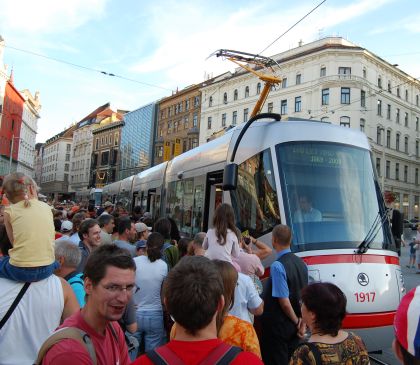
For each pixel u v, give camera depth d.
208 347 1.72
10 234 2.82
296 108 48.81
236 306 3.64
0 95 70.00
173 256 5.91
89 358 1.86
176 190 10.95
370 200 6.12
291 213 5.71
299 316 4.23
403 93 54.69
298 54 48.47
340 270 5.29
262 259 5.56
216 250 4.47
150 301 4.64
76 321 2.06
